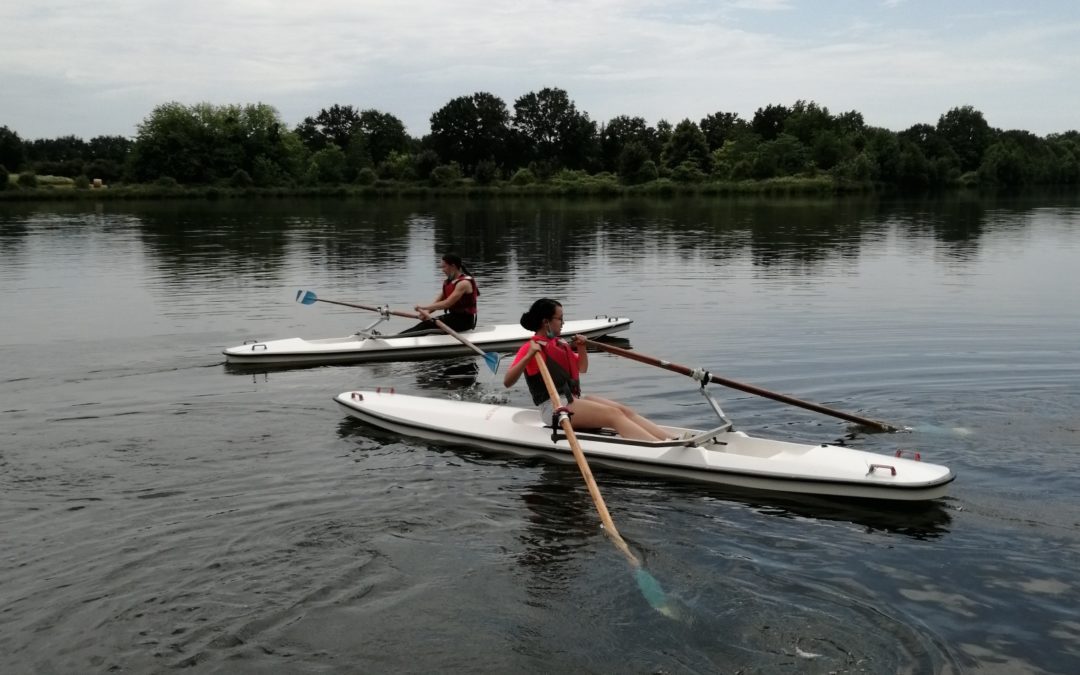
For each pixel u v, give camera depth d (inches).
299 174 3009.4
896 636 168.2
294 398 350.0
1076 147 3607.3
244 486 248.4
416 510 232.7
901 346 422.0
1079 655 160.6
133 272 760.3
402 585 190.9
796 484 247.1
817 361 394.6
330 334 486.0
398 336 446.3
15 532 216.1
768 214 1605.6
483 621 176.4
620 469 270.2
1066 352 401.7
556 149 3668.8
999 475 249.8
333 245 1029.2
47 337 470.0
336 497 241.0
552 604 182.9
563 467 271.9
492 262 838.5
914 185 2812.5
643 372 382.0
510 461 276.5
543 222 1433.3
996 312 514.6
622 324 482.9
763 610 179.0
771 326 484.4
